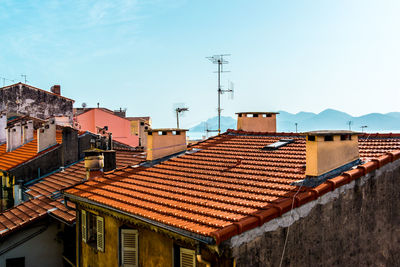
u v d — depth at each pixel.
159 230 9.73
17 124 29.12
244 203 9.42
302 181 10.13
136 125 37.66
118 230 11.79
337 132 10.43
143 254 11.15
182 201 10.52
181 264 9.84
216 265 8.30
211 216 8.95
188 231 8.43
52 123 24.41
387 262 11.18
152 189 12.22
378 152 11.82
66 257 16.31
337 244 9.87
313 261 9.34
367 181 10.61
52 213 16.19
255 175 11.52
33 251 16.33
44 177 22.80
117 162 20.75
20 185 21.91
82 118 43.56
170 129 15.75
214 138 17.44
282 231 8.72
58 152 23.69
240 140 16.22
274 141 15.01
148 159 15.55
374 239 10.83
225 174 12.17
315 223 9.38
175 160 15.20
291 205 8.83
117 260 11.85
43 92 37.06
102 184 14.10
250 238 8.13
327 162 10.26
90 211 13.41
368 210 10.64
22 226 15.91
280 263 8.66
